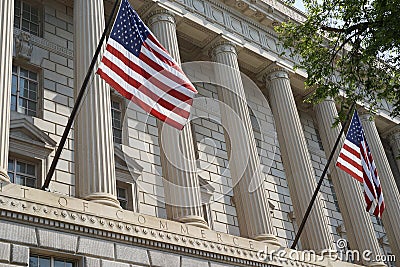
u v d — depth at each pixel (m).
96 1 23.41
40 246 15.94
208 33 28.75
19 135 21.80
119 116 26.33
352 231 29.97
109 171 19.55
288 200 32.16
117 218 18.20
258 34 31.52
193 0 28.83
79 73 21.41
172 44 25.81
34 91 23.80
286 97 30.52
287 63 31.86
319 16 21.81
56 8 26.47
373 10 19.45
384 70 21.14
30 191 16.56
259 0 31.12
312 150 35.94
